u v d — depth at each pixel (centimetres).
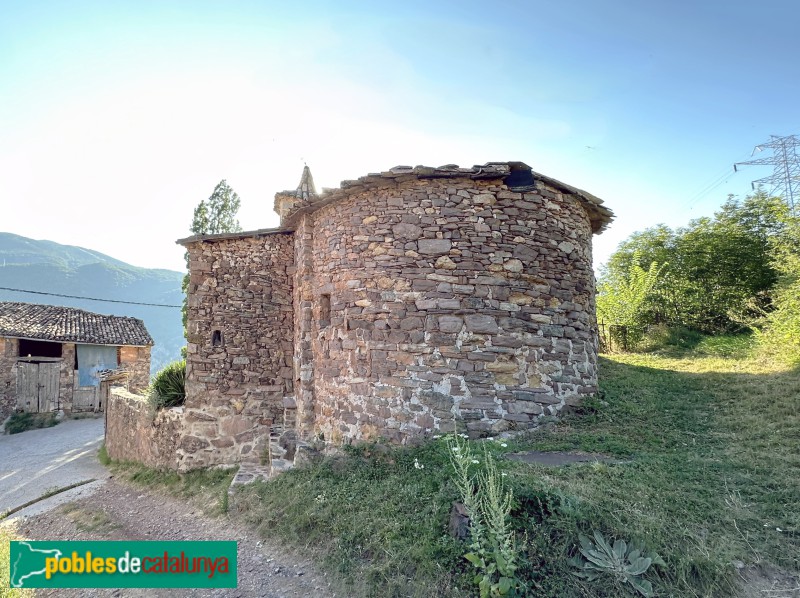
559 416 635
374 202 679
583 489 403
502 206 653
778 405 644
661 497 398
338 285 706
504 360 623
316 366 757
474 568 342
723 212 1753
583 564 329
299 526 500
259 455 864
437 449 552
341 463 609
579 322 690
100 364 1914
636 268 1698
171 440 890
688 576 318
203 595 435
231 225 1864
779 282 1268
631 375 954
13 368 1702
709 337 1432
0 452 1353
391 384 629
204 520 626
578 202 732
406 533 412
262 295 914
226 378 879
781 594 305
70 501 852
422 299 631
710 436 575
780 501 397
